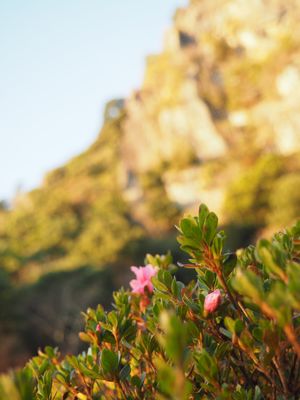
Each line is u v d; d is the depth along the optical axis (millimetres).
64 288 40281
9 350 35062
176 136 81438
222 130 77500
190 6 96125
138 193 79812
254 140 74188
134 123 89500
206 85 82250
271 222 51438
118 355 1333
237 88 78688
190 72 84125
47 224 69625
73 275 41000
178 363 814
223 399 1109
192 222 1282
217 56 85625
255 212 55125
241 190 56094
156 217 73062
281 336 1114
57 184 99188
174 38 94375
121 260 52844
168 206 73375
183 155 78938
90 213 77438
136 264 52438
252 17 85312
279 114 72562
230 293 1313
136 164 85125
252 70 79562
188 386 1106
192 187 73812
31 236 71438
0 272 38625
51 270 43688
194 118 80312
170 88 85188
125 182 83188
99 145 111312
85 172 96875
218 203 69875
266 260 1068
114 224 56812
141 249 53156
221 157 76062
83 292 40750
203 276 1479
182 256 51344
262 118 74688
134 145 87500
